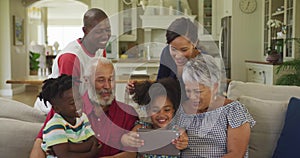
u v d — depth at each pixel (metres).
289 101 2.13
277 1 6.21
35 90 9.73
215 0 7.54
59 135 1.45
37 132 1.88
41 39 15.67
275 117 2.12
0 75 8.91
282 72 5.39
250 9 6.87
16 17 9.35
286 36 5.55
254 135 2.12
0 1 8.83
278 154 1.98
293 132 1.95
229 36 6.92
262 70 5.90
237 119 1.73
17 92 9.23
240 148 1.72
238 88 2.40
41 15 15.76
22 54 9.88
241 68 6.94
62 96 1.46
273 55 5.63
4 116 2.05
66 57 1.56
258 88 2.40
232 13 6.88
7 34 8.85
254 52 6.94
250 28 6.91
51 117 1.60
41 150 1.56
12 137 1.84
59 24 18.98
